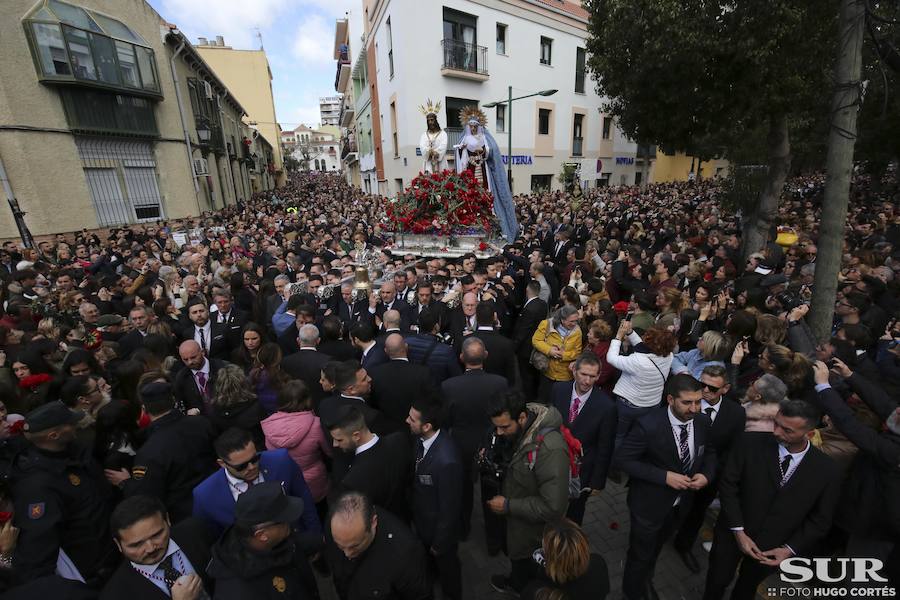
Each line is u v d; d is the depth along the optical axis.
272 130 48.41
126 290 7.67
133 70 15.82
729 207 13.03
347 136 52.22
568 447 2.86
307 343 4.62
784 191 21.52
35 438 2.54
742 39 7.52
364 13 29.64
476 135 10.18
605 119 29.81
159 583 2.16
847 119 4.23
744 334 4.29
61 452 2.66
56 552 2.46
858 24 4.06
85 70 14.14
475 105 22.27
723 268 6.88
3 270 9.88
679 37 7.84
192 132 20.20
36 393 3.86
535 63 24.19
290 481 2.87
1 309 6.18
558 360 4.93
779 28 7.22
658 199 22.73
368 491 2.79
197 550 2.37
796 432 2.54
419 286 6.20
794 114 9.34
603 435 3.45
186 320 6.01
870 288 5.88
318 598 2.46
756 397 3.26
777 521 2.71
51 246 11.77
